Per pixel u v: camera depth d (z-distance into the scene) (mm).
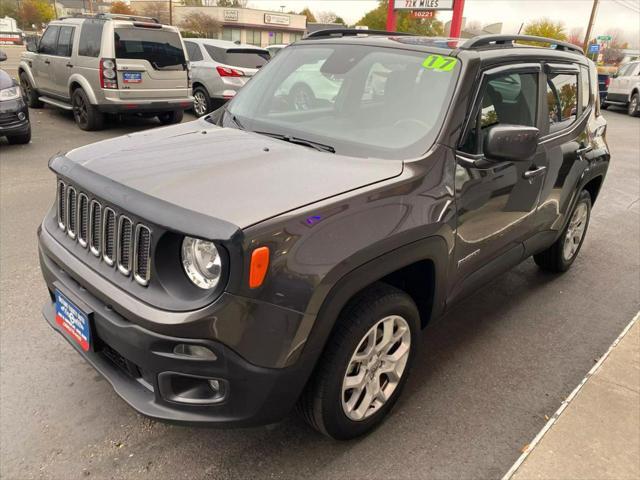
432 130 2617
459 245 2697
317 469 2342
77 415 2578
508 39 3117
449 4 18531
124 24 8859
